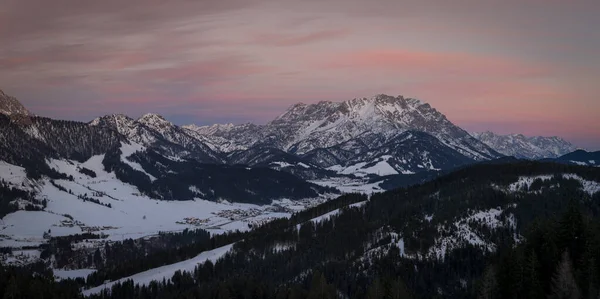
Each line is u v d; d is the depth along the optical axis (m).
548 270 188.50
